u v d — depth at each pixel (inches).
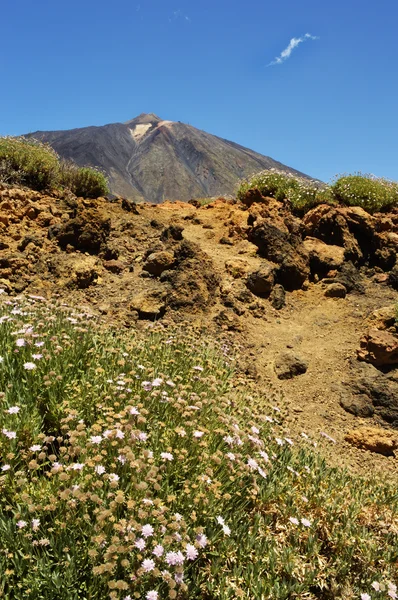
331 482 173.3
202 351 228.7
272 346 304.3
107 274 329.7
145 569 96.8
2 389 150.7
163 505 116.3
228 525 130.2
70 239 338.6
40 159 446.9
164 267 333.7
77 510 110.4
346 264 391.5
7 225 346.6
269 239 388.2
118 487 118.1
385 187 499.5
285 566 131.2
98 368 162.4
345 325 336.5
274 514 151.2
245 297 337.1
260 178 512.1
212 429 154.0
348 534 150.5
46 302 223.8
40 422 142.8
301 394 269.9
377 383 271.0
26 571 103.1
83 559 103.9
